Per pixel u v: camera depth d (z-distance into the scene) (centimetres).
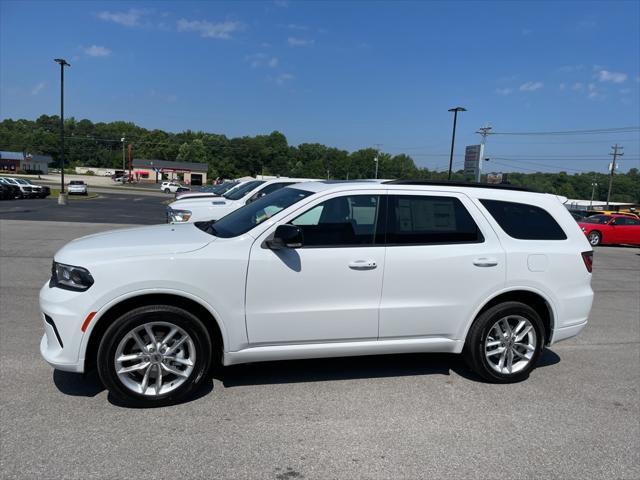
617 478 300
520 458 318
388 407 384
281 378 433
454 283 417
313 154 12531
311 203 397
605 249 1923
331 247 393
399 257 404
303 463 304
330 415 367
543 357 524
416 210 420
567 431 356
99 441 318
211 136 14088
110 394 386
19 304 638
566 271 446
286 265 380
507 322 435
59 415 350
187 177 11494
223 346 379
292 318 386
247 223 411
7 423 336
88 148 14125
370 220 406
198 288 363
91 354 364
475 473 300
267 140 12731
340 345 402
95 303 346
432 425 358
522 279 432
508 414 380
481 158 4859
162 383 373
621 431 359
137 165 11181
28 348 475
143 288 353
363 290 398
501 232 434
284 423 352
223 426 344
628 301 852
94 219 2062
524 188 466
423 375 454
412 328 414
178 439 325
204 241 381
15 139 13500
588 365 499
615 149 7000
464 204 432
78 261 353
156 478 282
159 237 396
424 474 297
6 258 971
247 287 374
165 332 371
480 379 449
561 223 459
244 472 292
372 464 305
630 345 575
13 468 285
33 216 2044
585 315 462
